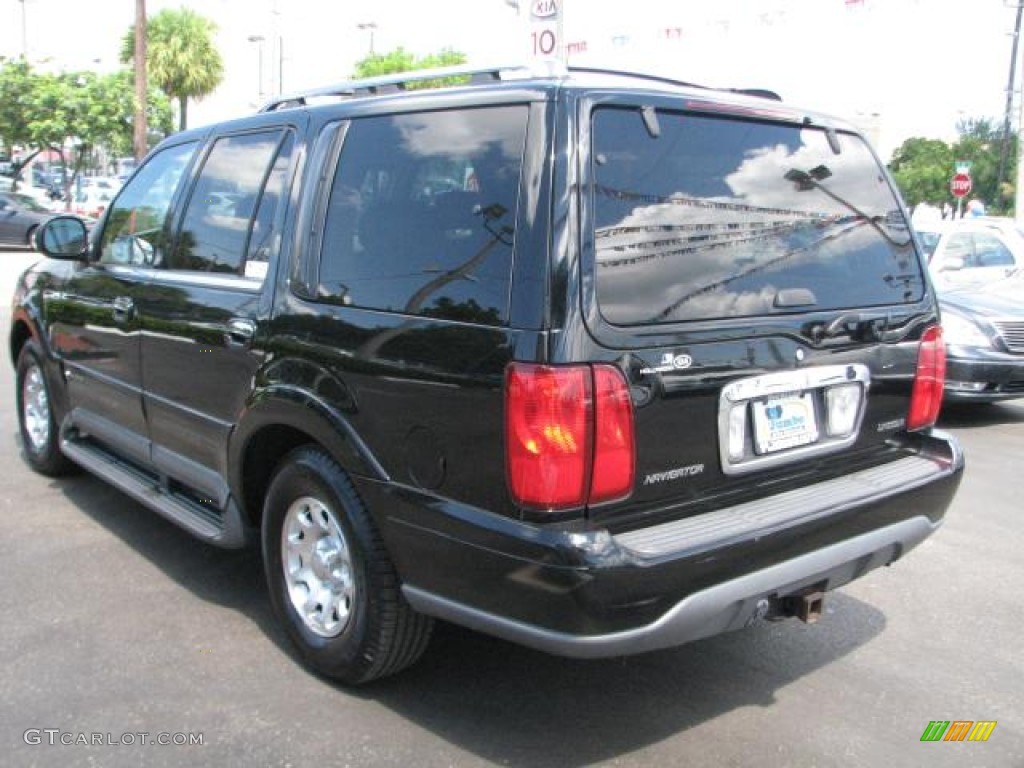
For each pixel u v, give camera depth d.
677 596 2.81
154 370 4.36
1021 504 5.98
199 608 4.15
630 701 3.52
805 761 3.18
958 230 10.80
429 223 3.11
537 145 2.85
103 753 3.09
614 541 2.75
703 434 3.00
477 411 2.84
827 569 3.22
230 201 4.04
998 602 4.52
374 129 3.42
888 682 3.73
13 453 6.43
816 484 3.39
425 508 2.99
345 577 3.43
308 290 3.46
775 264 3.25
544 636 2.77
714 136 3.20
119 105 27.20
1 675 3.54
